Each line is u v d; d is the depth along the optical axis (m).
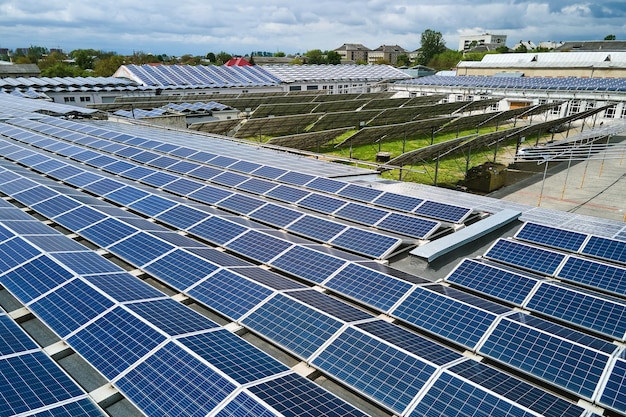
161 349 10.36
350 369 10.55
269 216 21.14
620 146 46.66
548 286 14.49
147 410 9.02
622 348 11.57
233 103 80.81
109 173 28.86
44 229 17.20
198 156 33.34
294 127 63.81
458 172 49.75
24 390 9.06
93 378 10.44
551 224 21.34
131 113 59.31
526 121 86.38
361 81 126.75
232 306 13.06
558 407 9.30
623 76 87.75
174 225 19.66
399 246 17.94
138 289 13.35
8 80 82.50
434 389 9.73
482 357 11.66
